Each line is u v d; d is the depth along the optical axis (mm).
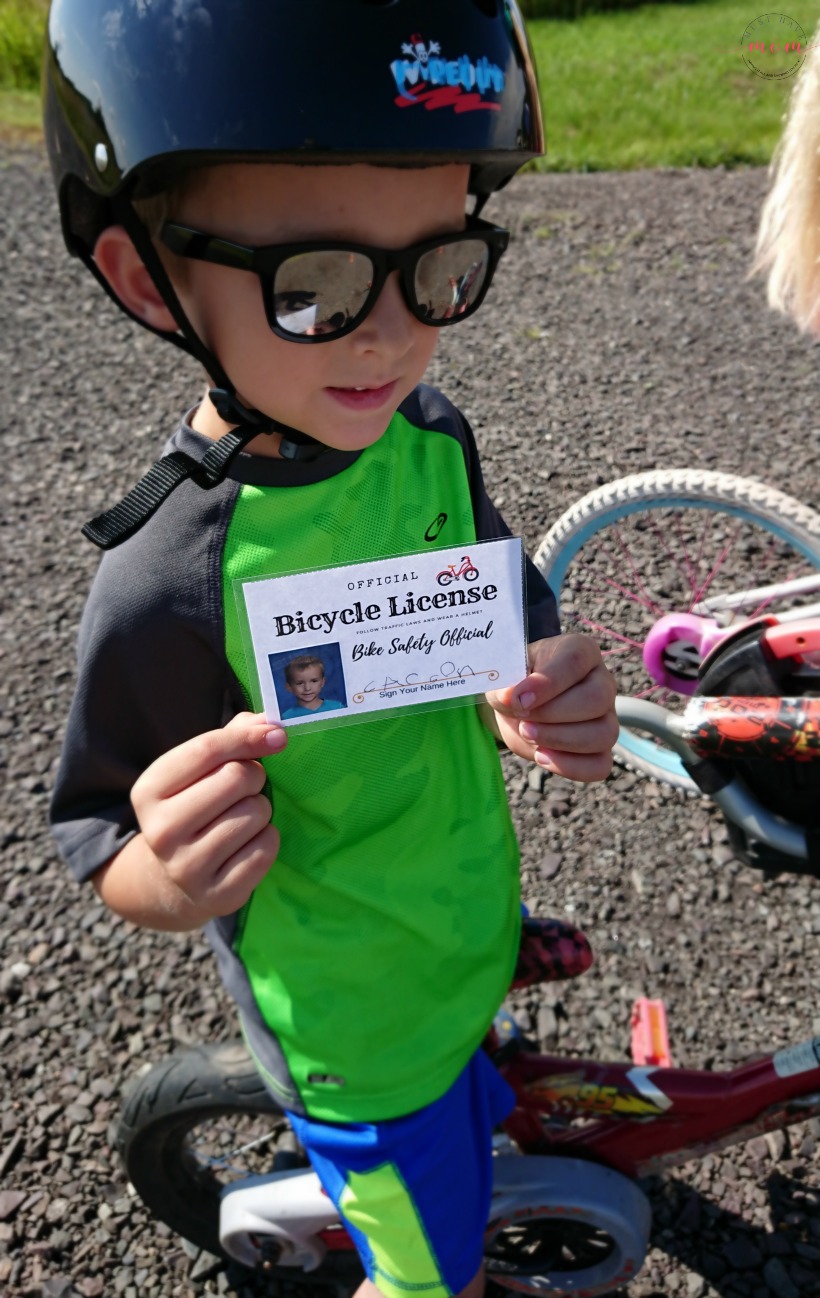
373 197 749
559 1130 1462
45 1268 1621
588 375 3859
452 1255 1090
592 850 2199
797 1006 1883
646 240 5020
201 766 820
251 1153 1757
